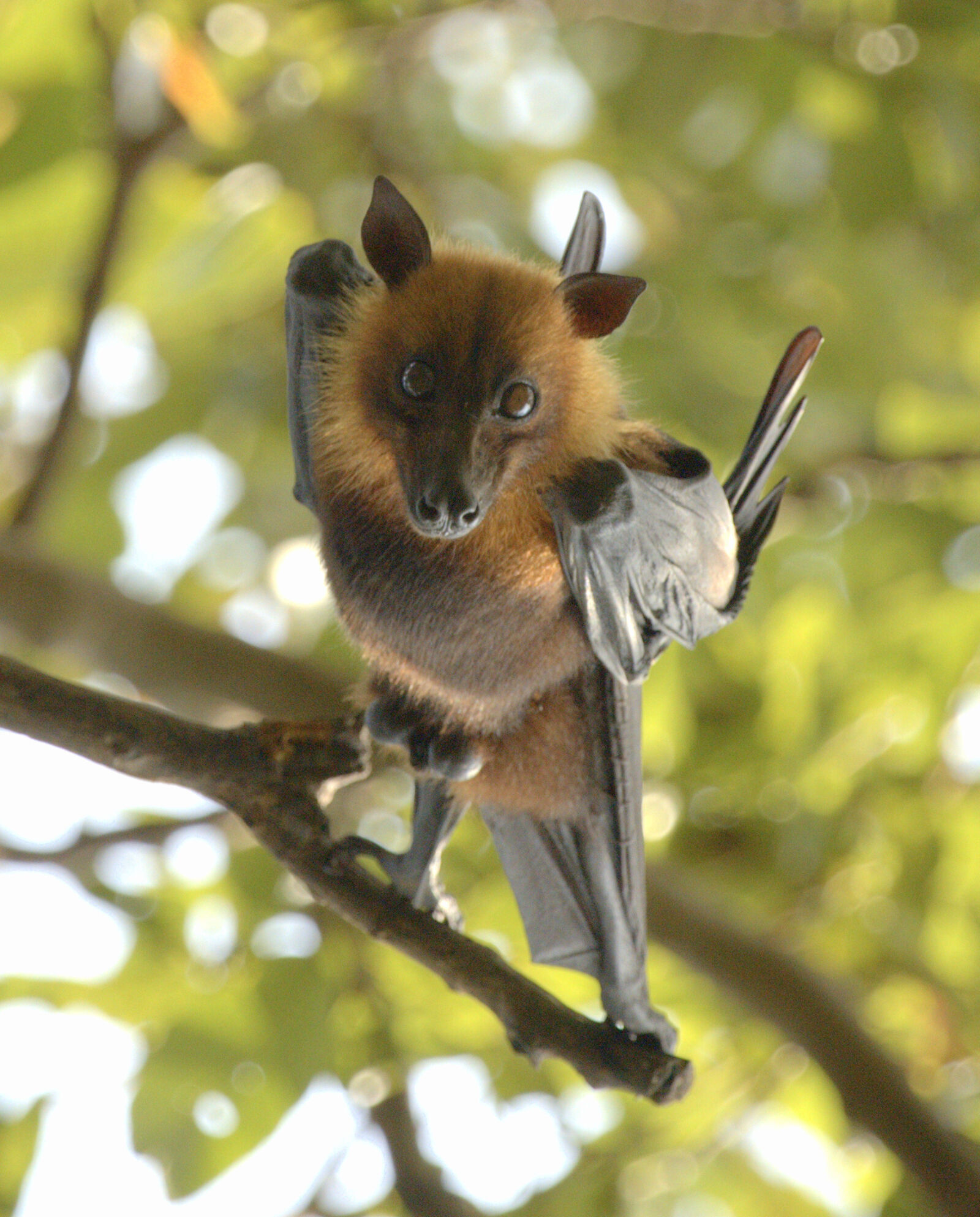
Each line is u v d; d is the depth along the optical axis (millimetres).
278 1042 9609
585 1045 5586
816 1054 9891
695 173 13195
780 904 12336
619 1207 10453
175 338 13680
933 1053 11578
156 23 10695
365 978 10070
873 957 12102
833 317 12930
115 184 10836
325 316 5383
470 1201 9539
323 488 5215
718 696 12836
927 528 12469
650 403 12602
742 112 12883
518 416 4859
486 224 13984
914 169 11859
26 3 11008
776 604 12555
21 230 11695
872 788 12383
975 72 11984
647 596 4965
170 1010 10008
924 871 12016
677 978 11375
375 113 13672
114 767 5559
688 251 13102
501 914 10625
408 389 4895
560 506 4816
